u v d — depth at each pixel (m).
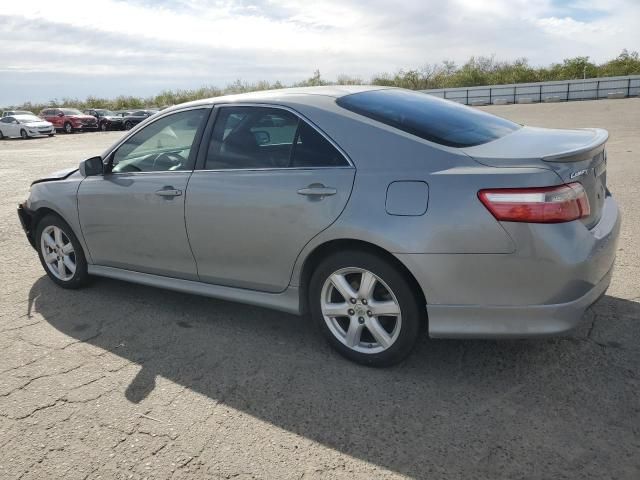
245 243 3.42
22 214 4.84
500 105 34.25
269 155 3.36
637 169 8.90
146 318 4.05
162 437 2.63
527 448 2.43
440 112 3.44
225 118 3.63
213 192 3.50
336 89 3.58
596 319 3.61
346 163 3.06
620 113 21.05
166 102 49.91
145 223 3.90
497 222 2.63
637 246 5.00
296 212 3.15
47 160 15.73
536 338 2.73
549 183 2.58
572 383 2.92
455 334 2.84
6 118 29.16
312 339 3.61
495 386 2.94
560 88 34.00
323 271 3.18
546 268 2.61
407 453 2.45
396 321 3.03
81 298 4.49
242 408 2.85
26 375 3.26
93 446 2.59
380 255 2.96
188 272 3.82
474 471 2.31
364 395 2.92
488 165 2.73
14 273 5.21
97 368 3.33
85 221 4.30
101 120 34.16
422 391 2.93
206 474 2.37
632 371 3.00
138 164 4.04
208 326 3.88
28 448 2.59
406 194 2.83
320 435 2.60
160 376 3.21
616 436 2.48
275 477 2.33
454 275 2.75
